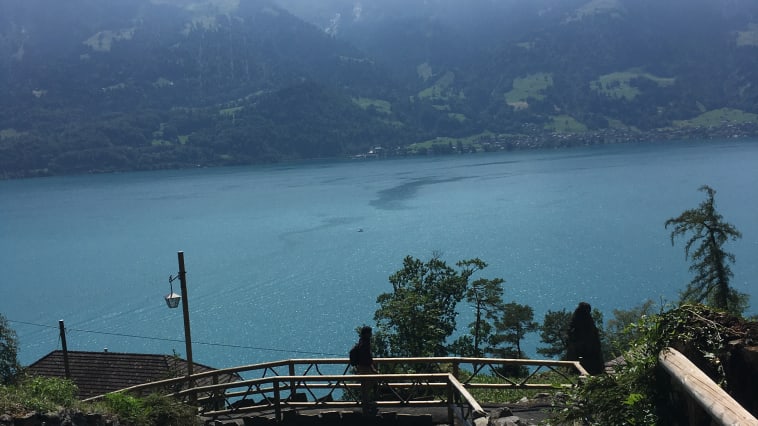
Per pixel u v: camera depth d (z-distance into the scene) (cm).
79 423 982
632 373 680
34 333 5931
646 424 633
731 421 468
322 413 1202
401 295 3403
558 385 817
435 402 1207
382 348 3106
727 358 559
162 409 1172
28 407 927
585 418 714
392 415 1159
